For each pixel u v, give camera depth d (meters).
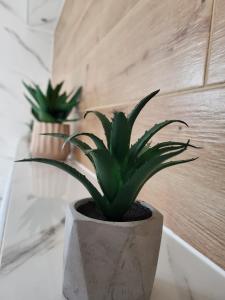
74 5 1.35
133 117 0.29
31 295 0.29
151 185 0.54
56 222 0.49
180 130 0.45
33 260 0.36
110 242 0.27
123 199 0.28
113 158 0.27
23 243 0.40
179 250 0.42
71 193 0.68
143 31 0.58
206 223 0.39
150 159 0.28
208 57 0.39
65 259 0.29
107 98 0.80
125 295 0.28
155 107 0.52
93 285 0.27
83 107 1.11
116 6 0.75
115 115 0.28
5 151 1.92
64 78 1.58
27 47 1.95
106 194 0.29
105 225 0.27
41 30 1.97
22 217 0.50
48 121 1.10
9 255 0.37
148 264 0.28
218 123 0.37
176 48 0.46
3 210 0.54
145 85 0.57
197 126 0.41
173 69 0.47
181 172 0.44
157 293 0.32
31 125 1.64
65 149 1.09
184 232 0.43
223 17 0.36
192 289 0.33
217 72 0.37
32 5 1.66
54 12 1.75
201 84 0.40
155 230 0.28
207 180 0.39
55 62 1.90
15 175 0.82
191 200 0.42
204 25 0.40
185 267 0.37
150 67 0.55
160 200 0.50
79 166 1.02
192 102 0.42
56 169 0.95
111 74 0.77
